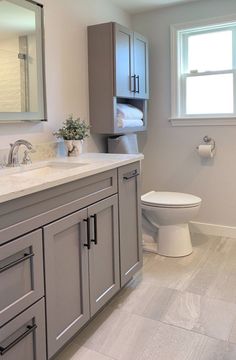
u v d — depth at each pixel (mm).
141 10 3305
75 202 1670
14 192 1271
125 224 2197
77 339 1795
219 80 3207
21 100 2156
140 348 1716
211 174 3301
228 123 3152
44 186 1425
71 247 1658
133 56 2971
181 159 3416
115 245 2076
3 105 2027
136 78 3035
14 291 1325
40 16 2271
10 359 1320
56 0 2441
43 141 2387
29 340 1413
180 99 3369
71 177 1600
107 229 1991
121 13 3275
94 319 1962
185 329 1856
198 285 2340
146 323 1919
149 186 3596
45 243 1469
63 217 1586
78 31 2684
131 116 3037
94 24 2865
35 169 2076
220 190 3281
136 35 3010
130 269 2283
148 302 2135
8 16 2027
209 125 3240
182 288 2303
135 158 2283
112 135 3164
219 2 3043
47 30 2373
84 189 1744
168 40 3307
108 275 2014
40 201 1433
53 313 1536
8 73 2051
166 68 3354
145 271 2568
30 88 2223
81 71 2742
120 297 2199
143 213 2932
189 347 1713
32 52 2221
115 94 2734
